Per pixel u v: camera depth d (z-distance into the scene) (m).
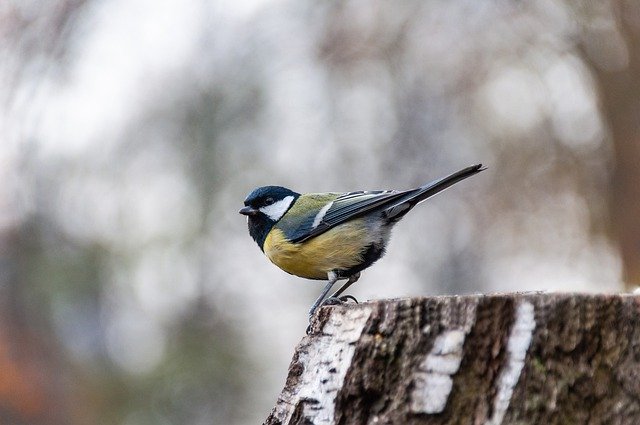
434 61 17.48
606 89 15.52
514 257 16.66
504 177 16.81
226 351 14.53
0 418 13.83
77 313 14.59
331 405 4.43
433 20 17.19
